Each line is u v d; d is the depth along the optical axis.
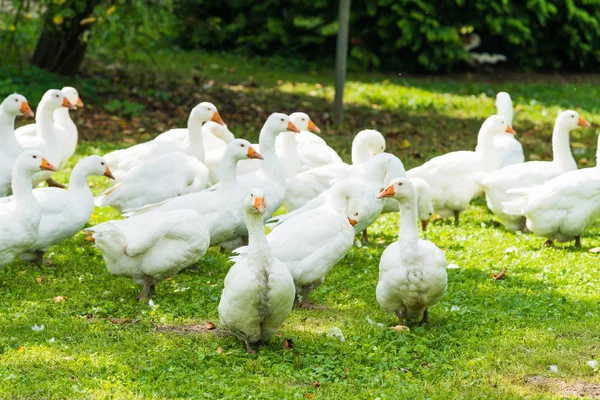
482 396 5.83
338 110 16.44
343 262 9.30
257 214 6.28
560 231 9.87
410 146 15.04
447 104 18.62
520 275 8.80
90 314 7.35
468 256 9.49
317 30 21.80
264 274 6.29
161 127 15.37
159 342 6.74
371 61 22.23
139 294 7.98
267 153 9.62
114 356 6.39
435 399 5.77
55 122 11.84
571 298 8.05
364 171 9.50
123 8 15.85
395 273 6.96
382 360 6.44
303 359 6.45
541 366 6.40
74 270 8.58
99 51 21.38
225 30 23.22
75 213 8.49
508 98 12.73
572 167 10.71
